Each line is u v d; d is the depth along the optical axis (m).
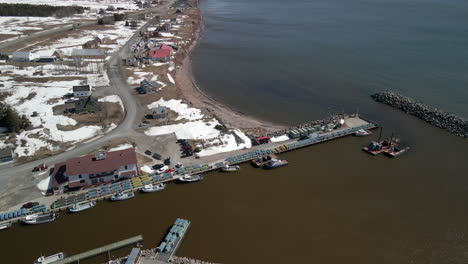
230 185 68.06
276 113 99.94
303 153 79.81
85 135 83.00
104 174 65.69
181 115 94.44
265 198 64.69
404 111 100.56
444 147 82.06
